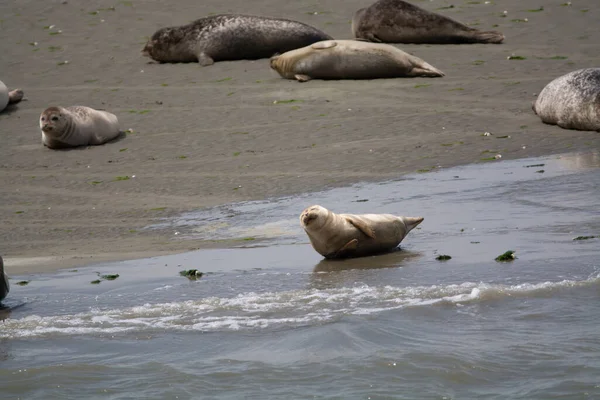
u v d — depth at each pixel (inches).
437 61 3309.5
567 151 2027.6
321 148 2267.5
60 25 4220.0
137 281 1157.1
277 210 1670.8
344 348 808.3
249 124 2605.8
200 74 3390.7
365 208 1582.2
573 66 3112.7
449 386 709.9
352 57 3107.8
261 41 3609.7
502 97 2738.7
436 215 1466.5
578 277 991.6
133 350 848.3
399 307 923.4
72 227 1708.9
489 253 1152.8
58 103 3112.7
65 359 832.9
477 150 2116.1
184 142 2480.3
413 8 3666.3
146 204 1870.1
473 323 860.0
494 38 3592.5
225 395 717.3
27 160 2448.3
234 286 1083.9
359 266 1154.7
